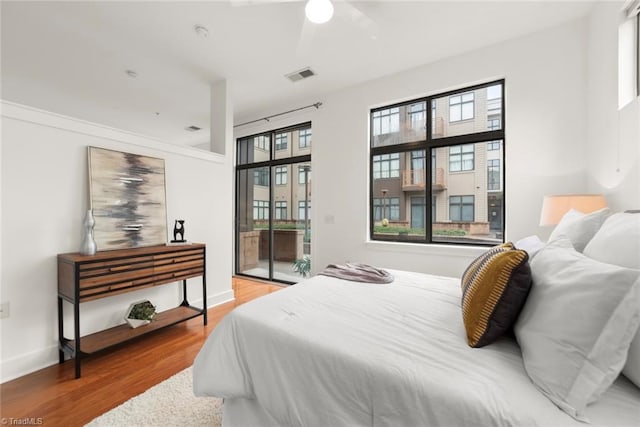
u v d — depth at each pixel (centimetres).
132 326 234
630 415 68
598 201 188
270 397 113
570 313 78
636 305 69
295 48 278
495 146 287
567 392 71
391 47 277
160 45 273
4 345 183
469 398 76
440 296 164
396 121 343
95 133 229
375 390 90
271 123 438
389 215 346
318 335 112
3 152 183
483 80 280
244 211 489
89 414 150
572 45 238
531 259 121
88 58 296
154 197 269
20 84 354
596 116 217
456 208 306
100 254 210
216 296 339
